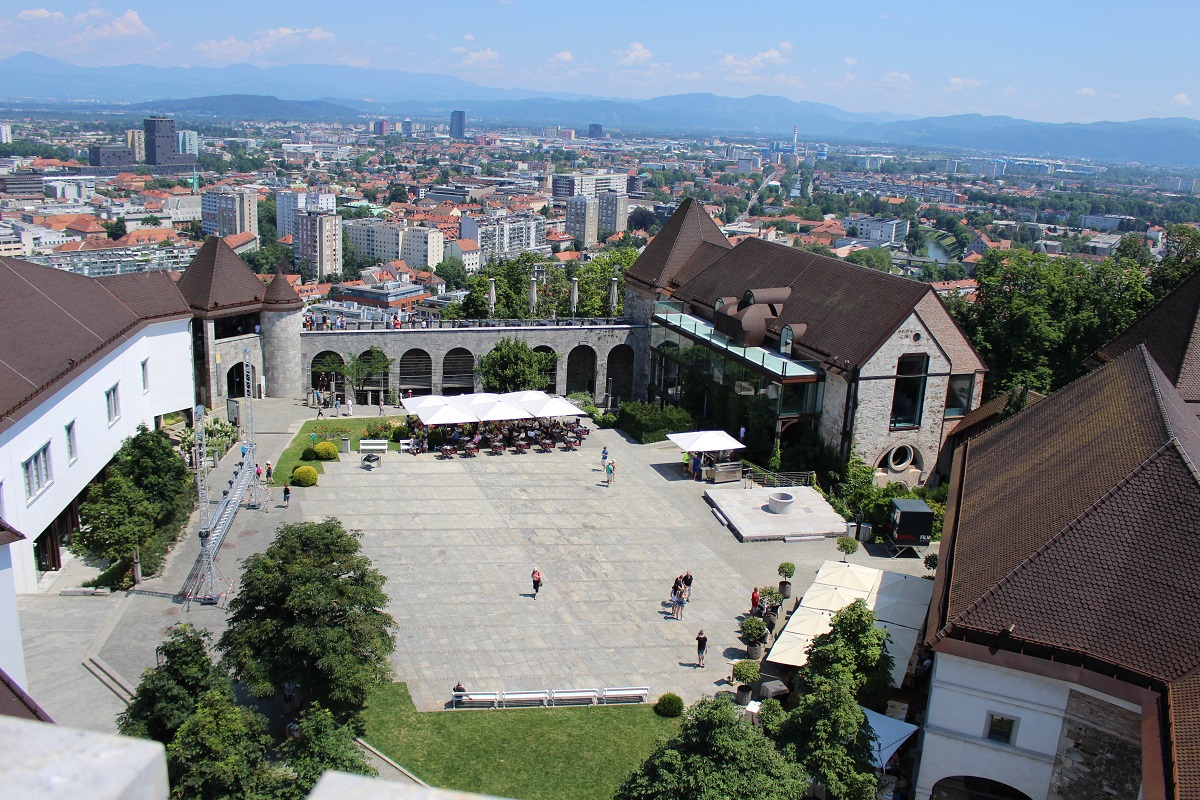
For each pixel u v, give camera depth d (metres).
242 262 82.31
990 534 35.66
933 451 69.25
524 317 104.31
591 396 93.19
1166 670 27.95
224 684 30.42
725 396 76.12
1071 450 37.66
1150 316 59.62
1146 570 30.11
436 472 68.00
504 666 43.28
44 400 47.69
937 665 31.48
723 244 94.12
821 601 44.03
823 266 76.38
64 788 3.59
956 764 31.92
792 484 67.62
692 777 27.97
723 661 44.78
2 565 30.53
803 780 29.72
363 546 54.91
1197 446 36.03
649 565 54.47
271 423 77.25
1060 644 29.38
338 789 3.89
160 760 3.90
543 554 55.25
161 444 53.09
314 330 86.94
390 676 40.53
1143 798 24.58
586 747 37.41
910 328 65.62
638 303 96.06
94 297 61.94
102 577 48.91
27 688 37.81
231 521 55.50
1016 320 75.81
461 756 36.34
